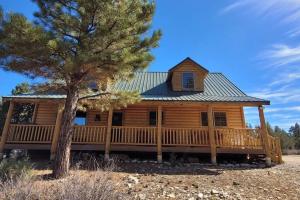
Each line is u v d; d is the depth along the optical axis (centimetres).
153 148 1352
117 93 948
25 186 467
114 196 471
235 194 677
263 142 1298
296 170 1099
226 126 1636
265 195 682
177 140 1373
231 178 905
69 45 754
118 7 797
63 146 834
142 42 847
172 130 1410
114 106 995
